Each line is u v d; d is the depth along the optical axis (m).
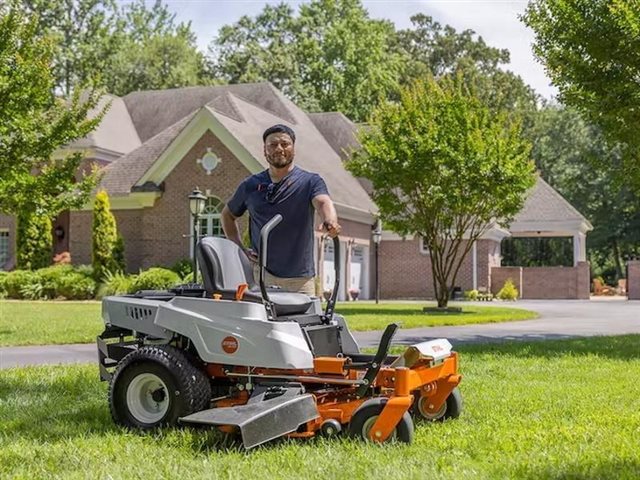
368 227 35.25
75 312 20.64
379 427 5.41
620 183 14.35
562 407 7.18
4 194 14.95
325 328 6.14
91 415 6.68
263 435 5.18
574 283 37.59
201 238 6.34
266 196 6.47
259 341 5.71
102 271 28.70
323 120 39.78
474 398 7.64
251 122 31.34
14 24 14.88
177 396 5.87
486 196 22.50
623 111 12.99
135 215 30.64
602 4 13.02
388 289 36.94
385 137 22.97
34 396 7.67
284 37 56.66
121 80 54.50
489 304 30.39
